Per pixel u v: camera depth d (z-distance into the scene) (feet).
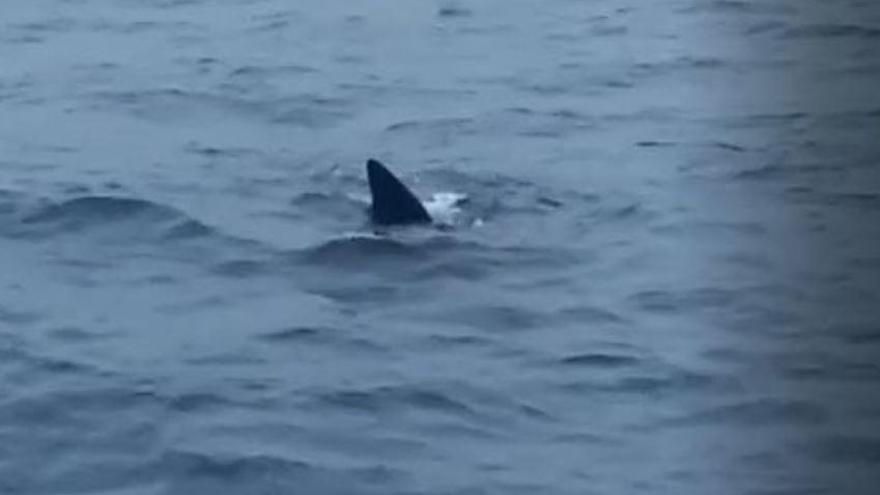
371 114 52.95
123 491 29.60
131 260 40.19
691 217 42.37
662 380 33.09
